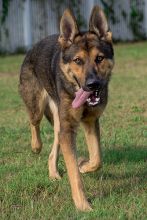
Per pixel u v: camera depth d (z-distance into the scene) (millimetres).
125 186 6316
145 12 23906
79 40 6199
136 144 8133
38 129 7723
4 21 21391
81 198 5676
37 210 5598
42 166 7223
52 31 22375
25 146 8367
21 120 10273
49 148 8148
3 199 6008
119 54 19859
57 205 5770
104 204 5699
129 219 5273
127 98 12000
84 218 5297
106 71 6180
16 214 5516
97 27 6324
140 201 5711
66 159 5887
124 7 23609
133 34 24000
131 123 9594
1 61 19562
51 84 6926
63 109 6133
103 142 8219
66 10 6250
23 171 6941
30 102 7625
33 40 22094
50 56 7051
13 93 13242
